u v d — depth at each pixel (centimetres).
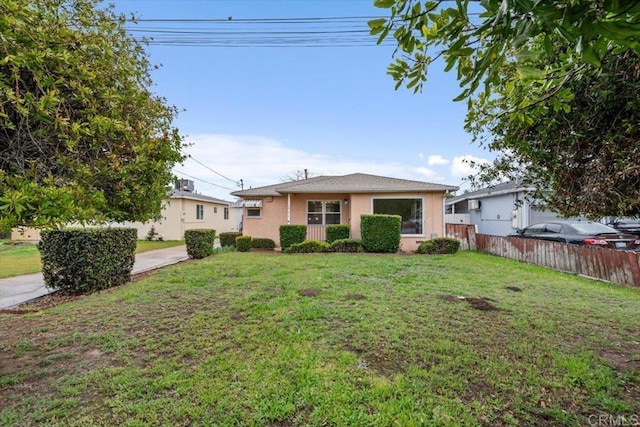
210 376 270
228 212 2694
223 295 527
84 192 221
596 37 105
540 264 880
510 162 321
